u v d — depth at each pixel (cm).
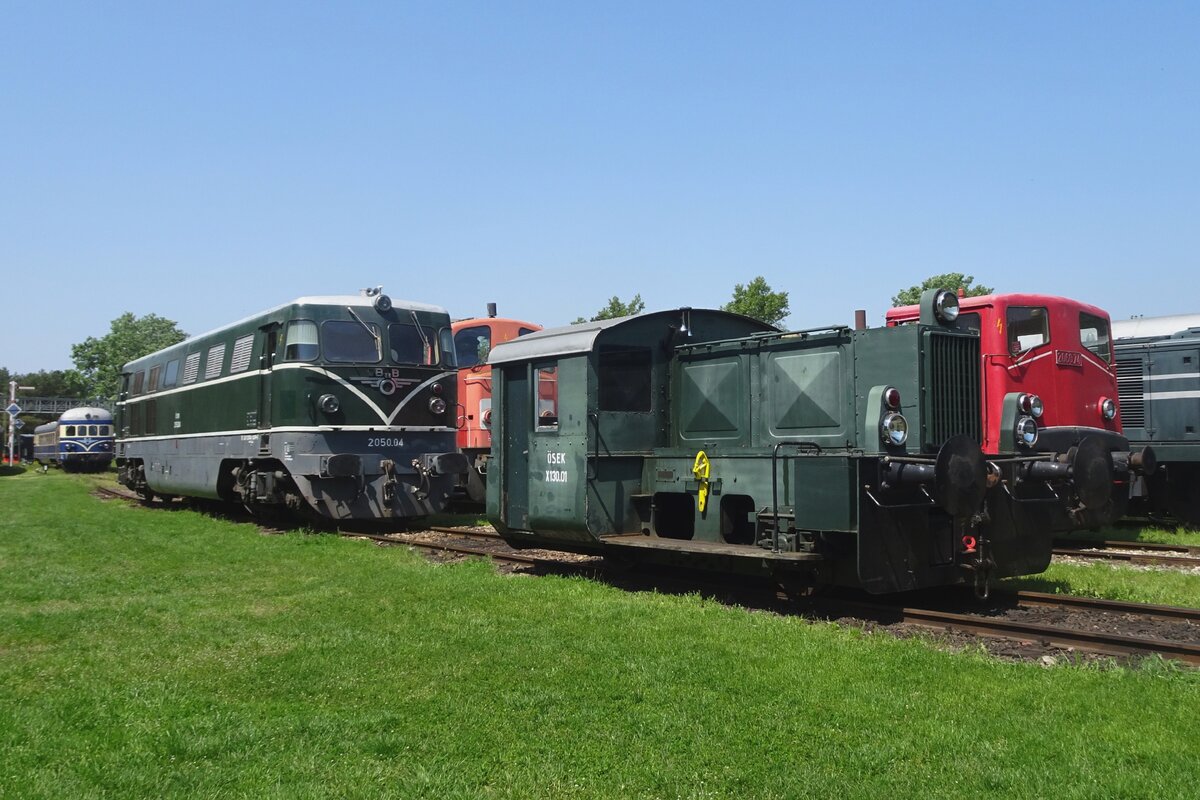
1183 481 1548
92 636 771
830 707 550
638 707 558
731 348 1027
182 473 2025
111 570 1128
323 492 1516
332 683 621
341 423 1535
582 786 446
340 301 1581
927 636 745
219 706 570
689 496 1033
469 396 1886
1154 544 1312
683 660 655
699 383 1054
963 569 867
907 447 863
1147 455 1265
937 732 504
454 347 1705
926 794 424
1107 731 500
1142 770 445
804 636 726
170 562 1185
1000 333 1274
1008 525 887
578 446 1009
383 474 1566
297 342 1542
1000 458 893
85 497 2634
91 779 454
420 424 1614
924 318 902
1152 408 1534
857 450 884
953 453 802
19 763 476
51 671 663
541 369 1087
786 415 965
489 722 536
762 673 624
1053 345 1316
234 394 1753
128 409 2502
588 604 862
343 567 1123
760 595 916
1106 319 1437
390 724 534
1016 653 696
